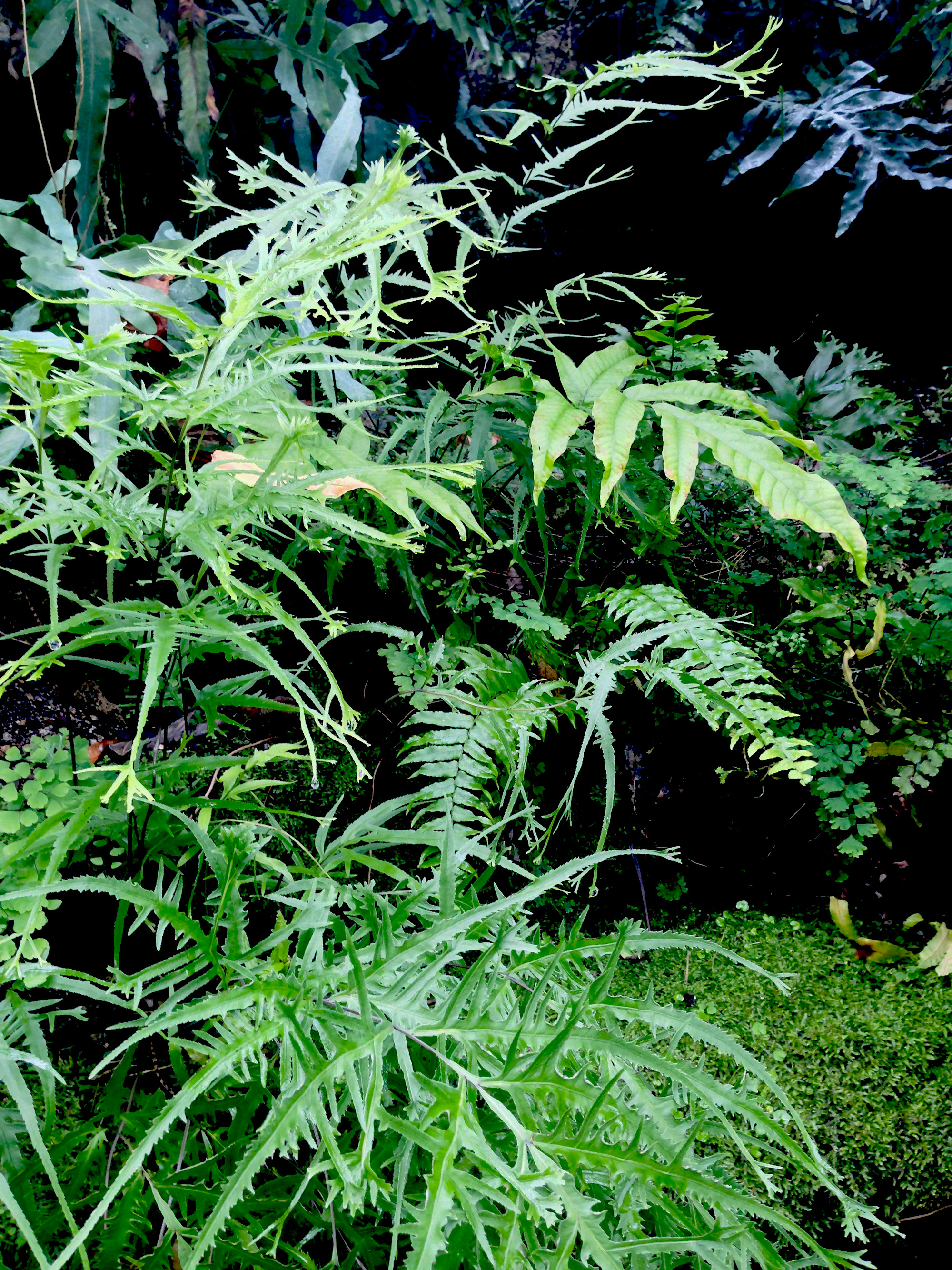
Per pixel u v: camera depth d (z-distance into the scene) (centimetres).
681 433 106
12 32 154
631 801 181
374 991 74
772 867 187
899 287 316
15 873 79
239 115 214
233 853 78
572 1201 58
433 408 131
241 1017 73
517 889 160
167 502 72
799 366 336
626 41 294
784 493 100
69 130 153
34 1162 77
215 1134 84
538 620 148
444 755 118
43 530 85
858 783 172
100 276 124
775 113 287
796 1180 133
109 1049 105
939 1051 153
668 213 311
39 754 93
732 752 180
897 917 184
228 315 58
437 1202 55
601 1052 67
